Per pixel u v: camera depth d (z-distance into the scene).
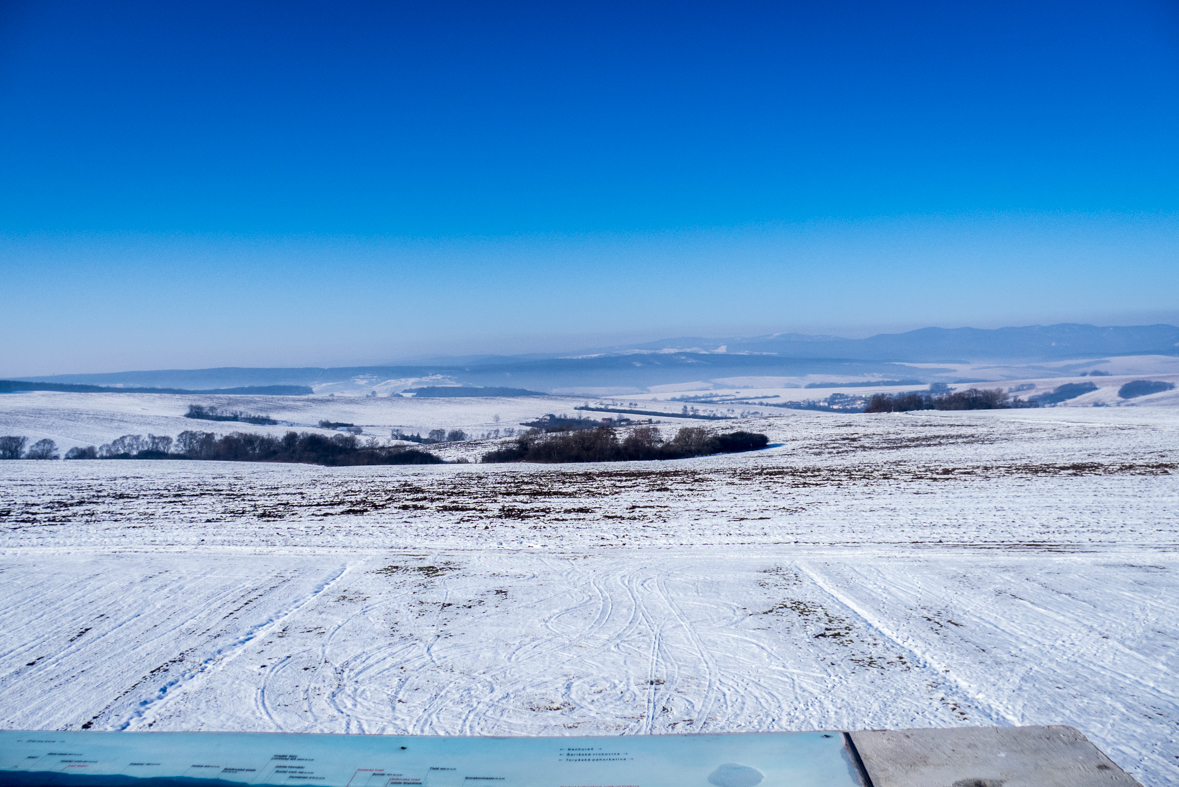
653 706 7.08
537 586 11.86
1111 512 18.34
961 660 8.16
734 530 17.31
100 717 6.93
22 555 14.50
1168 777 5.49
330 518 20.08
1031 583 11.43
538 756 2.53
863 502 21.56
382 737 2.69
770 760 2.52
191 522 19.42
